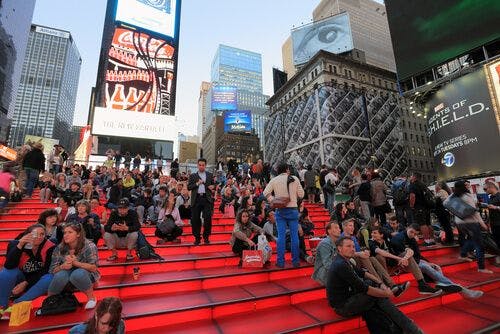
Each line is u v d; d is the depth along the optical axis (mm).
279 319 3990
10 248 3971
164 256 6383
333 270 3957
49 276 3967
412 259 5355
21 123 163750
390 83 67500
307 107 62812
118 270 5301
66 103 186625
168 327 3730
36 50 178625
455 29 19891
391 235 6203
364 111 60781
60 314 3742
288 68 117562
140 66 32375
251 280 5359
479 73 18797
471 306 4895
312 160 59156
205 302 4215
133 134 27453
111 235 5801
